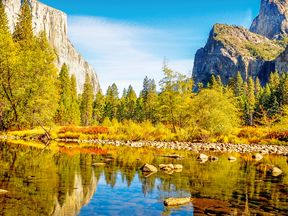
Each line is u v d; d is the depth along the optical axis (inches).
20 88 1710.1
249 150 1341.0
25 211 355.9
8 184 484.4
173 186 532.7
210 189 516.4
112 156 933.2
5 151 927.0
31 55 1813.5
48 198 421.1
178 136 1685.5
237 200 448.1
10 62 1695.4
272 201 446.3
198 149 1323.8
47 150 1031.6
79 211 376.2
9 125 1803.6
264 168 778.8
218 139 1658.5
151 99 4028.1
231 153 1192.8
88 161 802.8
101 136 1681.8
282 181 605.3
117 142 1536.7
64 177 571.2
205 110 1691.7
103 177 594.2
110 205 409.4
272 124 2215.8
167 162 835.4
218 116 1652.3
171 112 1963.6
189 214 376.2
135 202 428.5
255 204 428.5
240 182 583.2
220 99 1797.5
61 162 761.0
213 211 390.0
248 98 4345.5
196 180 589.3
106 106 4845.0
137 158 902.4
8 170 607.2
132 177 605.0
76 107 3730.3
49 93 1811.0
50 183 513.7
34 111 1756.9
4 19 2709.2
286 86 3786.9
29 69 1747.0
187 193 485.4
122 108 4687.5
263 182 589.3
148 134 1695.4
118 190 496.1
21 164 691.4
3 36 1749.5
